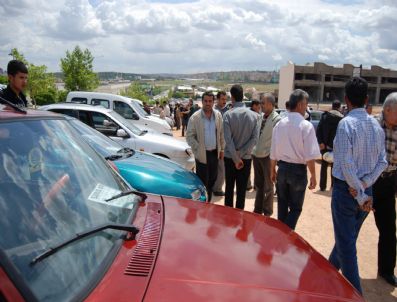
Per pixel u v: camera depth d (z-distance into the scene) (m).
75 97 12.12
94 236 1.59
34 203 1.53
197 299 1.35
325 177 7.94
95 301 1.28
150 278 1.45
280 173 4.18
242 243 1.90
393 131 3.66
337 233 3.24
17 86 4.29
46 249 1.37
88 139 4.83
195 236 1.89
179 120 23.77
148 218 2.01
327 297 1.57
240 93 5.10
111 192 2.06
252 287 1.49
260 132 5.54
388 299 3.57
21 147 1.69
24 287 1.20
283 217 4.29
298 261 1.83
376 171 3.09
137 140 7.22
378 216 3.88
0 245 1.29
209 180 5.62
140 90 76.56
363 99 3.13
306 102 4.09
